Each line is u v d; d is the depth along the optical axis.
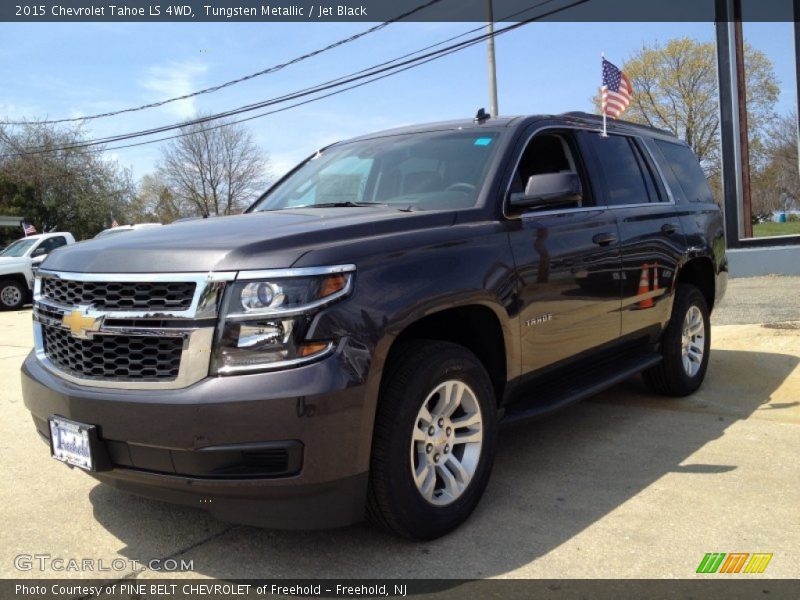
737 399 5.45
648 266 4.71
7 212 41.75
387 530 2.94
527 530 3.18
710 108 38.53
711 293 5.93
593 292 4.10
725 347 7.34
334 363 2.59
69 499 3.67
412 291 2.88
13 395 6.24
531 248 3.61
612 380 4.38
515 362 3.52
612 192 4.59
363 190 4.15
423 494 2.97
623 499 3.52
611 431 4.70
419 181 3.92
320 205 3.98
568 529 3.18
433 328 3.42
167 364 2.66
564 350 3.92
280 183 4.83
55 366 3.07
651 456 4.17
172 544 3.12
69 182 43.47
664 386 5.40
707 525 3.20
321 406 2.54
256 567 2.89
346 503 2.68
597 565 2.85
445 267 3.07
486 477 3.31
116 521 3.38
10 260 16.62
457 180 3.77
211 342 2.59
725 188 13.98
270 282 2.59
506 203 3.61
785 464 3.98
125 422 2.65
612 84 5.77
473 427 3.26
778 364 6.48
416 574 2.80
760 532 3.12
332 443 2.59
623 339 4.56
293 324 2.56
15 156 42.81
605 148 4.71
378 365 2.71
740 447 4.30
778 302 10.07
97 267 2.87
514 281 3.45
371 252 2.83
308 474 2.56
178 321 2.64
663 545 3.01
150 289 2.72
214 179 49.28
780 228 17.09
